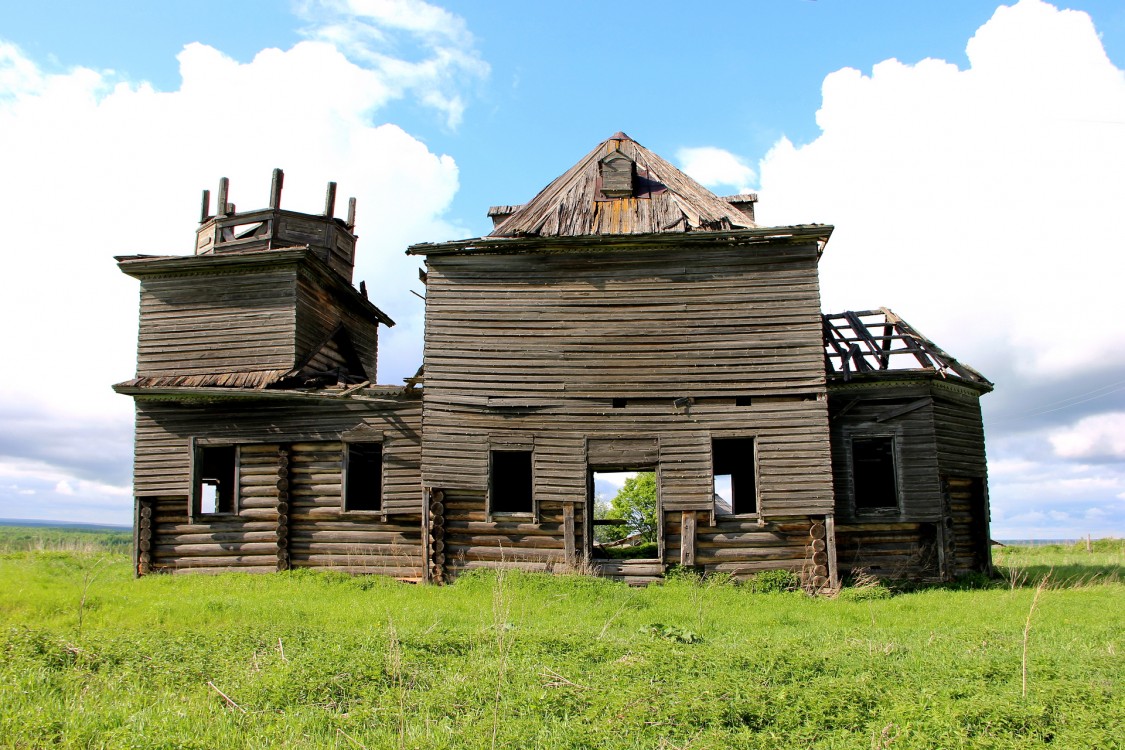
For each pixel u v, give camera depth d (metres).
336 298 25.03
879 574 19.33
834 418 20.05
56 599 14.92
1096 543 39.16
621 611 14.30
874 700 8.18
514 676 9.02
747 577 18.19
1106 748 6.89
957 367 21.23
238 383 21.27
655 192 21.77
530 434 19.11
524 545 18.75
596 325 19.45
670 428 18.91
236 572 20.42
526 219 21.67
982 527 21.25
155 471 21.28
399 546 19.92
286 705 8.20
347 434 20.50
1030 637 11.62
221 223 23.69
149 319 22.70
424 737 7.21
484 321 19.69
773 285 19.31
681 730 7.54
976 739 7.10
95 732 7.14
